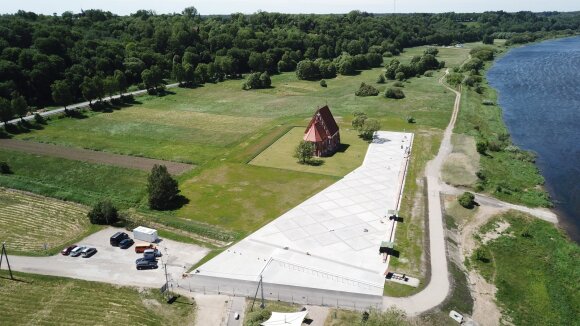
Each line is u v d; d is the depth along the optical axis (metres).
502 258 76.06
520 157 119.19
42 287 67.38
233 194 98.12
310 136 117.69
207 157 119.94
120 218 89.25
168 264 73.62
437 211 89.94
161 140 134.00
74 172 111.38
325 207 91.50
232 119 155.38
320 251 76.38
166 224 86.44
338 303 63.53
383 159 116.38
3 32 185.00
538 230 84.88
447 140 130.12
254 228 84.19
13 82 163.62
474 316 61.81
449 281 67.75
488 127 145.75
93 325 59.53
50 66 175.62
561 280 70.38
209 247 79.00
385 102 175.25
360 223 85.31
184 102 180.88
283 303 63.94
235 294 66.06
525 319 61.94
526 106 171.75
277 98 187.12
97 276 70.31
